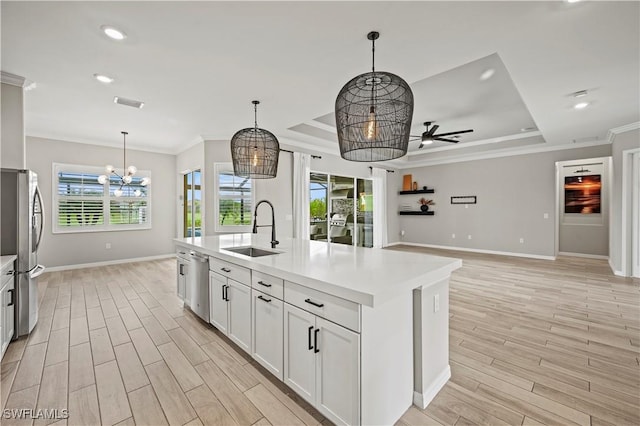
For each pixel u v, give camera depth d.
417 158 8.47
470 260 6.37
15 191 2.73
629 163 4.87
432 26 2.22
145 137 5.62
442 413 1.73
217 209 5.48
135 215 6.36
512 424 1.63
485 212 7.43
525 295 3.90
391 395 1.63
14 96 2.98
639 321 3.03
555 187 6.43
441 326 1.99
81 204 5.69
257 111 4.14
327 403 1.61
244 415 1.72
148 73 2.99
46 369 2.20
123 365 2.25
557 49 2.52
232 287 2.48
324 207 6.76
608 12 2.04
